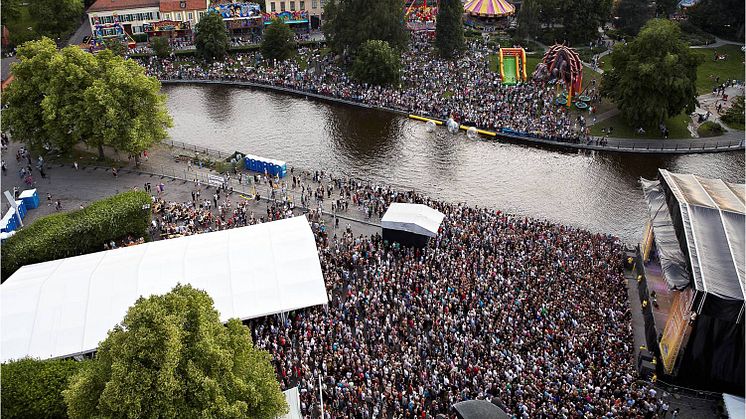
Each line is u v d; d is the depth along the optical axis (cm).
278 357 4953
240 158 9119
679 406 4938
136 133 8469
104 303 5247
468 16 15825
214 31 13162
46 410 3928
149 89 8731
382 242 6944
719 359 4881
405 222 6675
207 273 5606
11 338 4919
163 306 3572
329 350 5062
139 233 7106
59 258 6500
